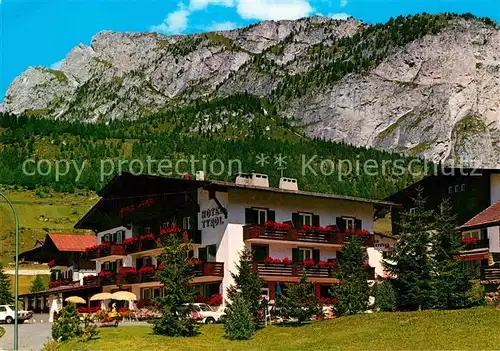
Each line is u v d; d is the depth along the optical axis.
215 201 62.44
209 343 42.97
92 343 42.41
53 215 199.00
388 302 51.34
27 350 43.59
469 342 35.75
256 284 50.78
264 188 62.06
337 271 54.91
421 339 37.75
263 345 41.56
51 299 89.00
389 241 75.00
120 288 73.69
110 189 76.06
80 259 90.38
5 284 93.06
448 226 51.59
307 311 49.16
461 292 49.28
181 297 46.53
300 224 65.25
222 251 61.00
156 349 40.22
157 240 65.56
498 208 66.75
